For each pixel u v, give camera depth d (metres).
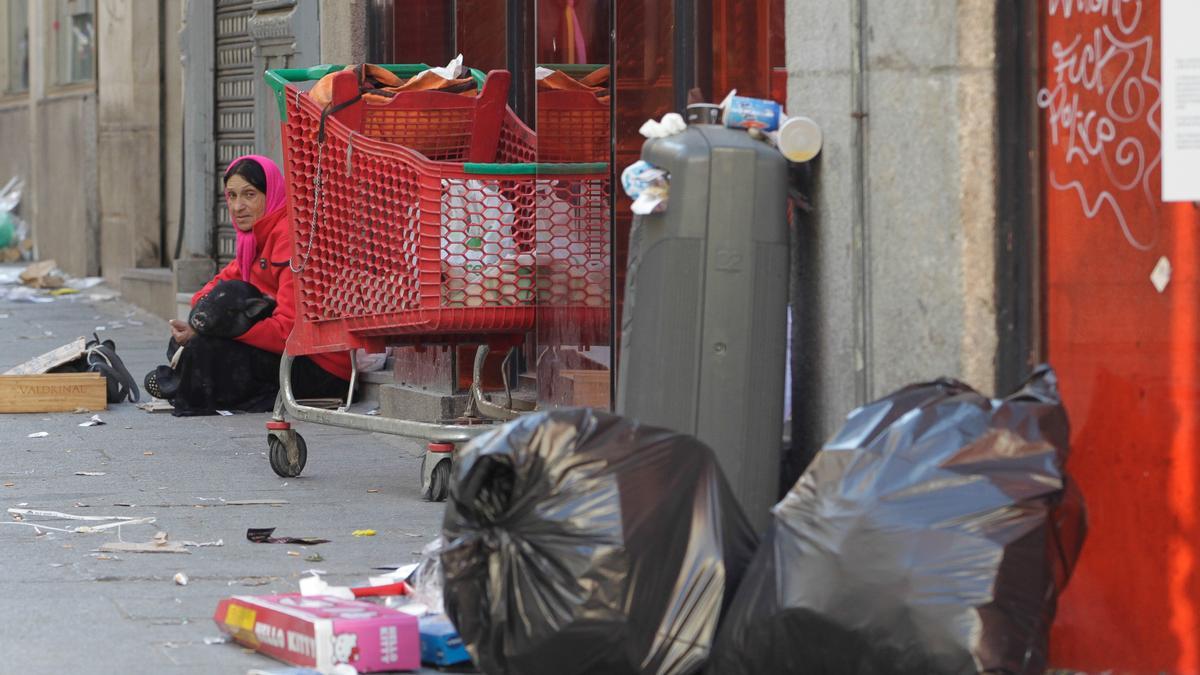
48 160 83.19
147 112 67.19
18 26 90.00
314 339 30.05
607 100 27.36
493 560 15.88
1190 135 16.25
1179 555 16.39
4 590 22.02
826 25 19.50
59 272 79.06
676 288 19.16
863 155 19.02
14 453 34.28
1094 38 17.16
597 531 15.56
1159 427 16.56
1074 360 17.58
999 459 15.59
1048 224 17.94
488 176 27.84
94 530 26.11
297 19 48.22
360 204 28.69
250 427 38.16
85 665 18.38
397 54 38.59
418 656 18.22
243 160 40.19
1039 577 15.20
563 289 28.12
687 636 15.84
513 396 33.12
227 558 24.19
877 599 15.08
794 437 20.39
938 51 18.06
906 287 18.58
